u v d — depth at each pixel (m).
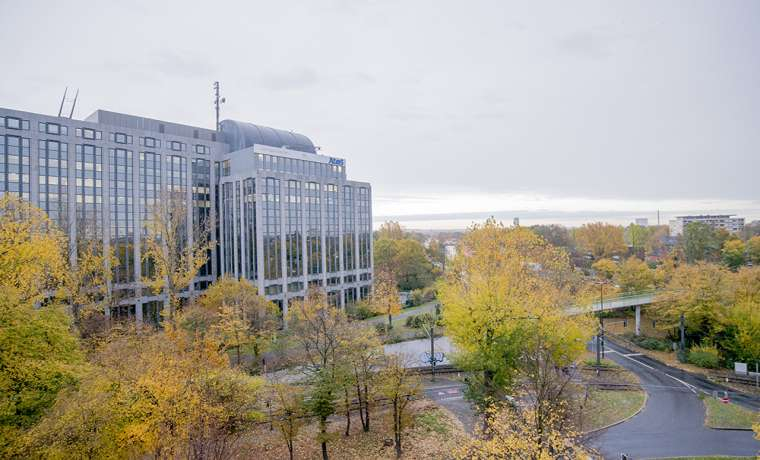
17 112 64.31
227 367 36.41
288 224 81.31
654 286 78.88
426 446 32.66
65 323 26.61
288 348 50.28
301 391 32.88
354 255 94.62
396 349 57.41
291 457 29.50
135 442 22.80
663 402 41.03
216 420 26.47
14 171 63.81
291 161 87.94
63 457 18.67
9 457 17.94
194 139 84.00
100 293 58.69
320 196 87.62
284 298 80.00
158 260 49.44
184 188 82.06
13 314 21.03
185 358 30.08
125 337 37.66
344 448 32.41
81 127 70.25
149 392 23.55
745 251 103.62
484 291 32.97
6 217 31.23
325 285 87.69
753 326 51.50
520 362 33.31
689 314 56.66
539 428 22.38
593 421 34.38
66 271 43.12
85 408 19.89
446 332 36.72
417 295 90.19
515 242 42.81
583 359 48.91
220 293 55.12
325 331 35.31
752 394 43.69
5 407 18.70
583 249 139.88
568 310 45.81
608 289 74.25
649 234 158.62
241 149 87.75
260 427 33.97
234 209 82.12
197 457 23.20
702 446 32.09
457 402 40.81
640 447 31.95
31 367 20.06
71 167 68.88
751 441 32.91
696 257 106.06
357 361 36.09
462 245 44.41
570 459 22.31
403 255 103.25
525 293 37.88
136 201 75.50
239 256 81.19
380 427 35.97
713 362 51.66
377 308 71.12
